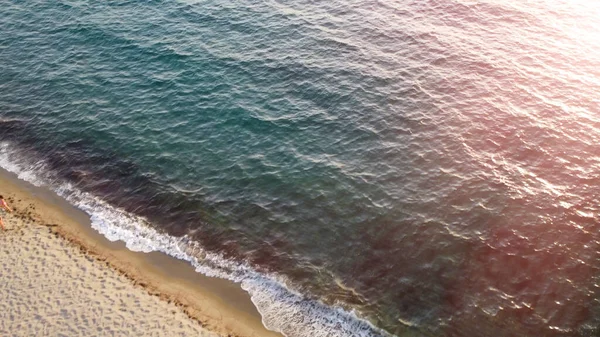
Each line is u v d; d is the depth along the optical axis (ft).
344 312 74.38
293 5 144.97
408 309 74.18
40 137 104.99
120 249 83.15
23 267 77.71
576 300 73.72
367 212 88.43
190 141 103.24
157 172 97.35
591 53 125.18
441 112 108.27
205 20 138.00
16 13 142.51
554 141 100.73
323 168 96.73
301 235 85.61
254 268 81.05
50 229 85.51
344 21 137.90
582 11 142.41
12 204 90.33
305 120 107.04
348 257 81.82
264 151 100.68
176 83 117.08
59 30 135.13
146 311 72.43
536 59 123.44
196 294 76.43
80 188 94.53
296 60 122.93
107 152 101.50
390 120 106.52
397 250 82.28
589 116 106.32
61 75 120.57
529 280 76.64
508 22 138.00
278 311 74.54
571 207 87.61
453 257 80.53
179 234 86.53
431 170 95.55
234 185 94.43
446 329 71.51
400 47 128.06
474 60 123.24
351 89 114.52
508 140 101.30
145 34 132.67
